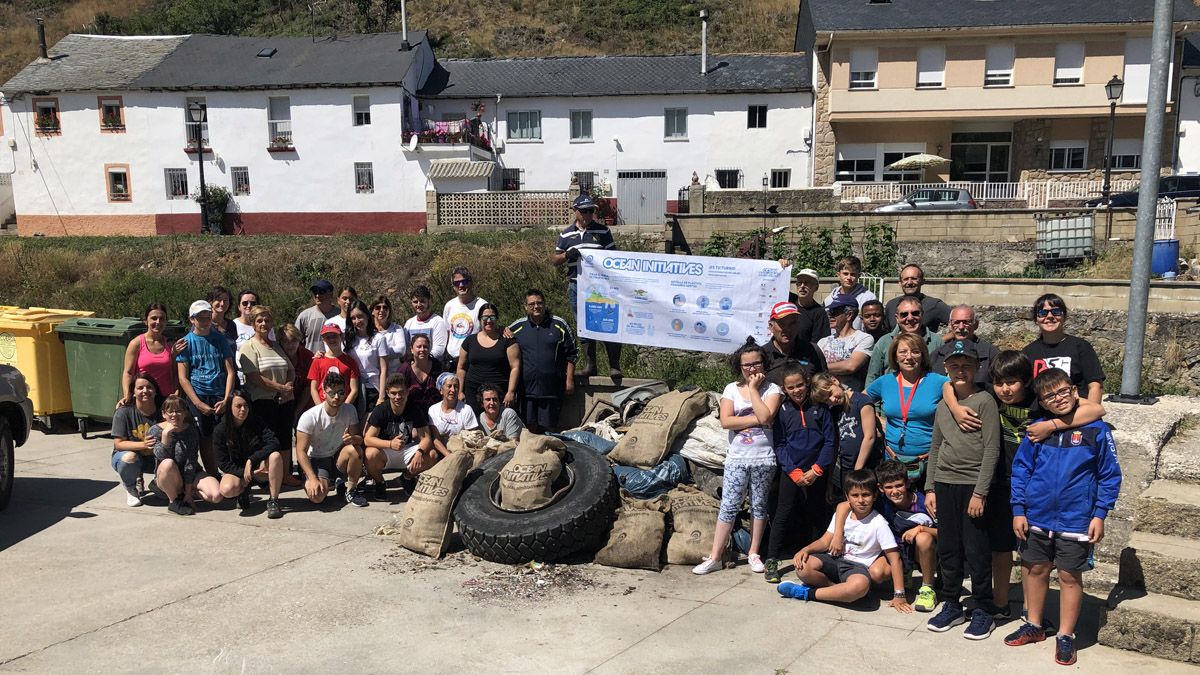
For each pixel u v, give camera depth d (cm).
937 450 536
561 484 690
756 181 3350
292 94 3139
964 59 3159
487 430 820
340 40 3488
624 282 933
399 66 3206
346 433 804
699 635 518
